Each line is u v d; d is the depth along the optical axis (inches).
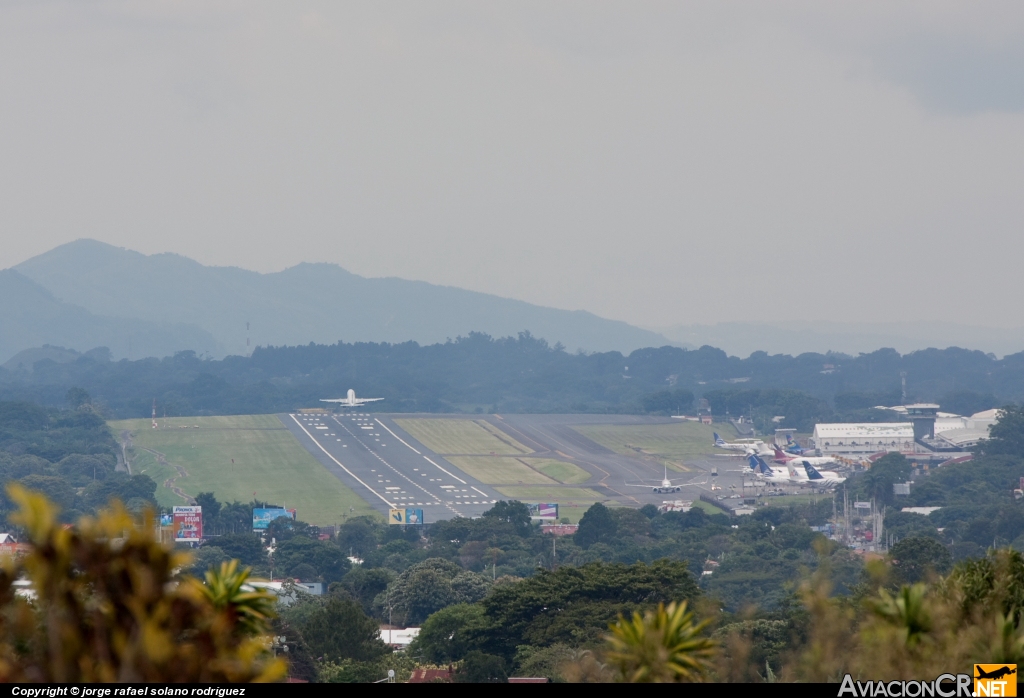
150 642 1974.7
